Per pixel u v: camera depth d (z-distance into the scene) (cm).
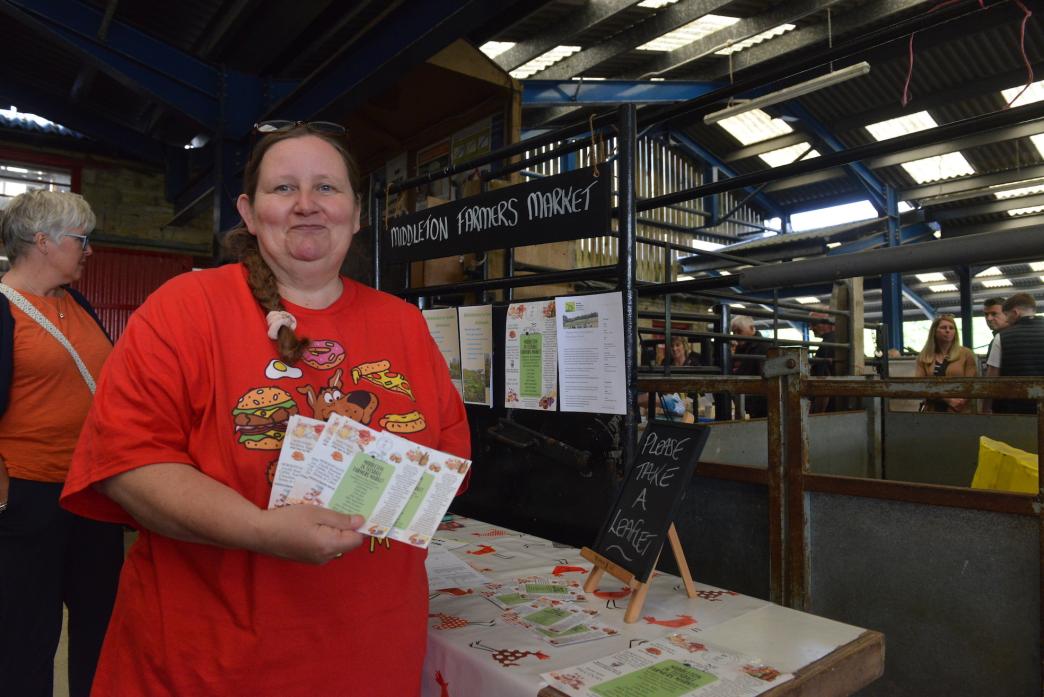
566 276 198
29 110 700
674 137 1034
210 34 489
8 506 148
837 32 687
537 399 201
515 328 209
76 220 163
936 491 145
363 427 83
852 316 451
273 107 473
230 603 81
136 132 761
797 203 1184
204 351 83
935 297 1300
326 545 74
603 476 188
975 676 142
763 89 827
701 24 685
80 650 167
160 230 834
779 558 171
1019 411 384
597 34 686
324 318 93
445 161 431
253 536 72
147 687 82
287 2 423
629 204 175
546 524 205
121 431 77
